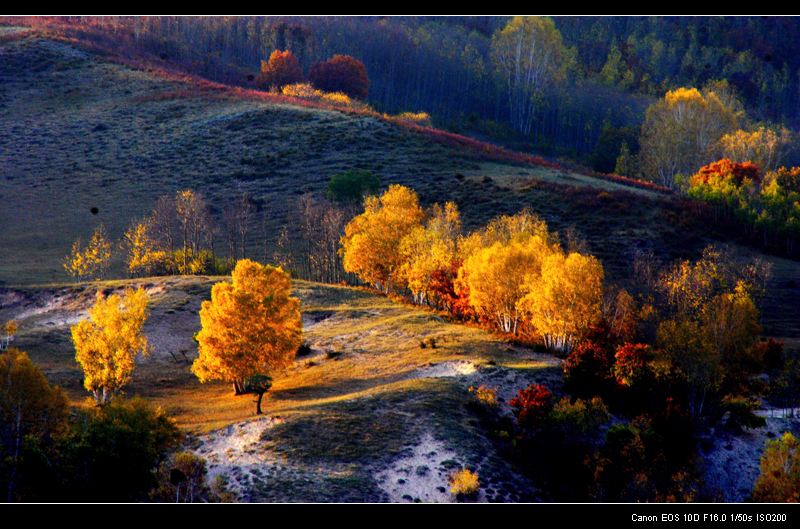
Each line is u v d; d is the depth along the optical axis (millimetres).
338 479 46844
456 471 48844
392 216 101625
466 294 84438
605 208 125938
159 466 46938
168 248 117438
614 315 80500
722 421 65312
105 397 61656
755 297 100062
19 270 110688
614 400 62656
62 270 112062
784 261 117312
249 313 62656
